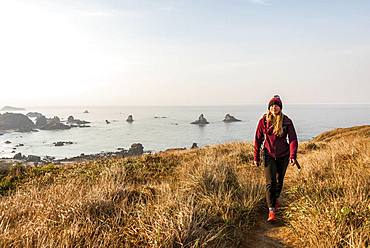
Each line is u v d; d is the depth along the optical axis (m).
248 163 9.02
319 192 5.06
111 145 79.75
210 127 132.38
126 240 3.81
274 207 4.85
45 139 102.94
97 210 4.66
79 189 6.03
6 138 109.50
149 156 10.18
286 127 5.07
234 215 4.68
